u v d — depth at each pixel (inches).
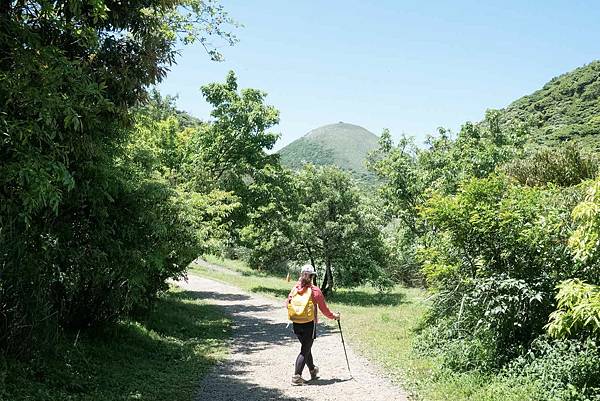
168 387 316.8
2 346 270.4
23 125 214.7
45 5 235.8
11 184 231.5
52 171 225.6
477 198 361.1
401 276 1421.0
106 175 336.5
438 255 390.9
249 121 1042.7
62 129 257.9
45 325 294.0
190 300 905.5
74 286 362.3
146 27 305.7
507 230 340.2
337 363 408.2
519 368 294.0
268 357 448.5
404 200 877.8
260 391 317.1
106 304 409.7
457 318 379.6
